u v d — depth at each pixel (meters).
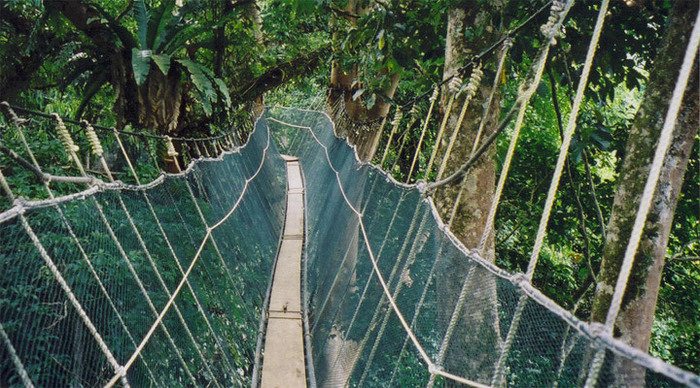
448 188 4.38
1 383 2.47
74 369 2.84
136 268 4.33
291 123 19.66
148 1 8.62
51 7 7.07
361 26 5.88
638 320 2.73
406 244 3.85
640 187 2.83
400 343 3.46
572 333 1.69
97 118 8.84
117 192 4.01
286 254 8.07
